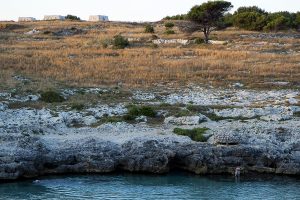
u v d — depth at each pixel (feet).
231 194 109.40
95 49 264.31
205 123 150.10
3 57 223.10
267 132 137.80
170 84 194.59
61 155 123.24
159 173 122.83
